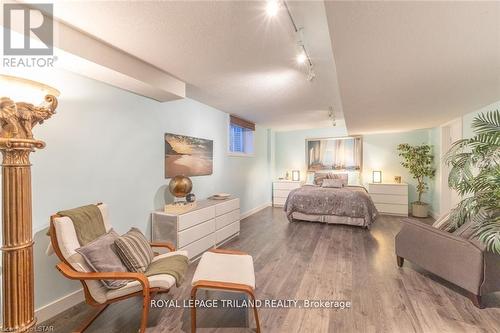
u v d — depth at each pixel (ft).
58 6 4.61
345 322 5.92
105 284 5.46
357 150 20.45
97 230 6.48
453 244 6.87
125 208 8.51
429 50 5.33
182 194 10.02
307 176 22.29
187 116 11.68
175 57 6.93
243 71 8.02
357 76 6.94
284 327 5.77
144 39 5.90
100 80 7.15
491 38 4.79
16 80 4.09
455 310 6.35
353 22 4.26
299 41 5.96
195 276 5.75
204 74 8.30
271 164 22.81
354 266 9.12
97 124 7.51
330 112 14.52
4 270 4.39
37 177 6.08
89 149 7.29
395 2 3.70
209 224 10.68
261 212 19.45
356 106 10.55
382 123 14.92
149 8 4.67
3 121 4.21
